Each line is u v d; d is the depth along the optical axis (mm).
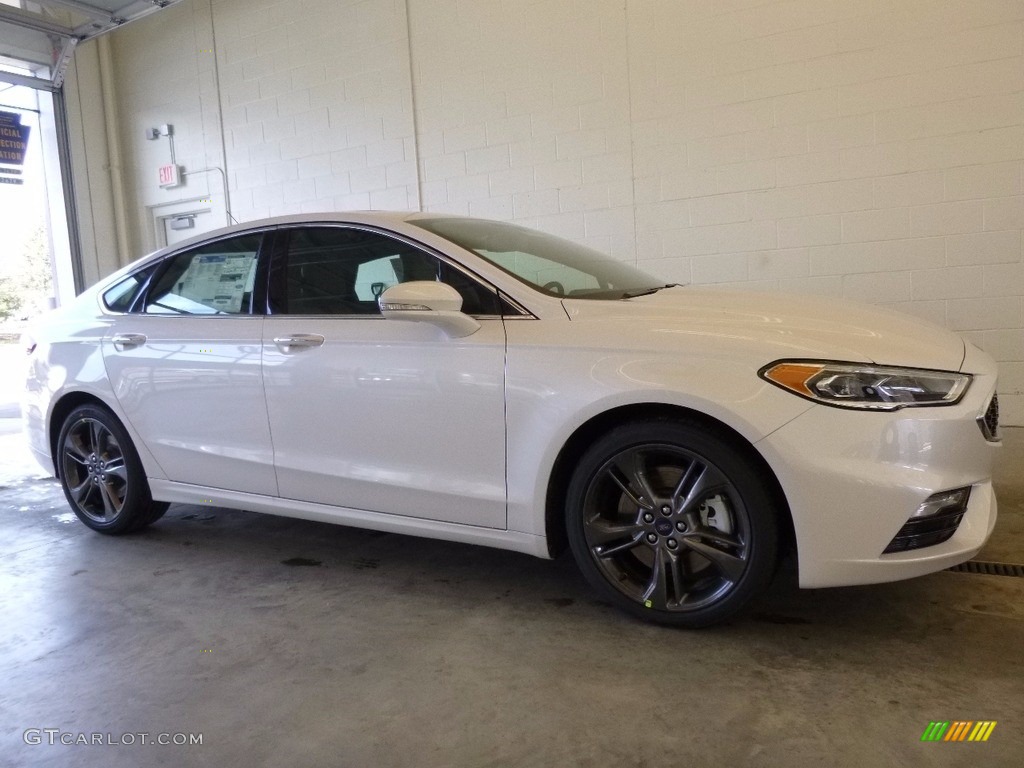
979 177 4879
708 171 5656
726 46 5469
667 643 2307
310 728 1932
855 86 5125
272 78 7719
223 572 3115
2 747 1923
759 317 2361
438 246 2746
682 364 2219
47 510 4270
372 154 7168
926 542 2117
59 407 3699
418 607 2664
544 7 6109
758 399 2113
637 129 5863
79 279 8820
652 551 2367
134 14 7527
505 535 2547
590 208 6137
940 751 1729
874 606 2510
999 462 4168
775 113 5379
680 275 5867
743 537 2203
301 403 2895
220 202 8344
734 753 1752
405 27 6789
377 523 2801
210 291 3254
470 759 1773
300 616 2633
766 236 5527
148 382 3312
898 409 2066
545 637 2383
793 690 2012
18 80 8250
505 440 2488
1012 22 4676
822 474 2057
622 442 2322
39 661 2389
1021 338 4906
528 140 6328
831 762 1705
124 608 2785
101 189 8984
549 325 2473
